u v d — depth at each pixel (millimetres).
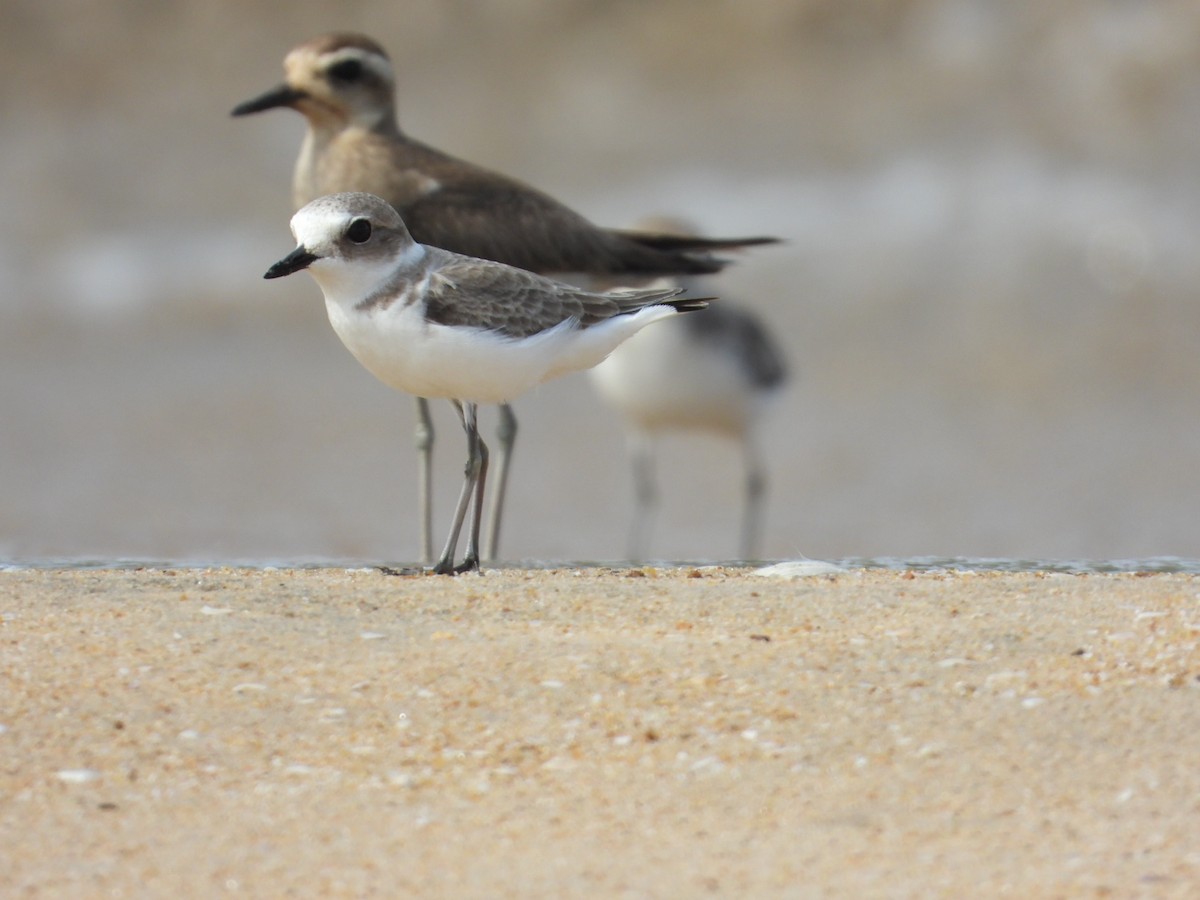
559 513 17047
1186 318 22797
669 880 4879
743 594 7758
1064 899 4734
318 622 7215
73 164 28953
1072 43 29250
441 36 31250
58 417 20562
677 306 8734
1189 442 18906
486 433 19844
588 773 5645
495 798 5461
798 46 30281
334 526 15867
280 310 24781
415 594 7770
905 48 29953
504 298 8219
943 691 6281
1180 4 29266
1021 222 25734
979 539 15711
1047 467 18078
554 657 6688
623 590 7855
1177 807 5305
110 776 5613
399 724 6039
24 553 12625
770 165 27859
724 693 6289
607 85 30094
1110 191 26359
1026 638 6906
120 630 7059
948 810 5324
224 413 20734
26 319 24625
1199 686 6293
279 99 12320
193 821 5301
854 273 24469
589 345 8508
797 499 17391
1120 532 15836
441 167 12289
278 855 5066
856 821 5262
